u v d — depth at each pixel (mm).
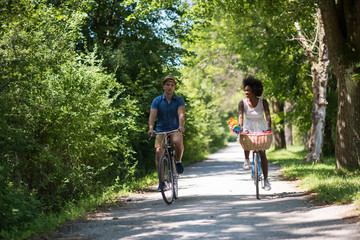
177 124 14617
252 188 18406
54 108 14953
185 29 31859
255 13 37281
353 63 18953
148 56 29156
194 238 8766
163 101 14578
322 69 34938
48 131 15539
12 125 13188
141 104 26781
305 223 9773
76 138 16578
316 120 35250
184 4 28828
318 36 36938
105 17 29719
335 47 19422
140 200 16016
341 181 16016
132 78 28656
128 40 29094
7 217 9961
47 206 14273
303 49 38344
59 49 14383
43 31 14156
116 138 19438
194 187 19625
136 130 23000
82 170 17625
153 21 30516
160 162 13727
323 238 8367
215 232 9242
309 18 26219
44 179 14992
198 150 56094
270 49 38188
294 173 23781
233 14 28547
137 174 25484
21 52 12555
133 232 9656
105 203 15094
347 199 11789
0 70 12062
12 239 8906
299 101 43281
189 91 50375
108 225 10656
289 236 8672
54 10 16797
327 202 12250
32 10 13328
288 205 12531
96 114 17953
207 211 11984
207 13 28516
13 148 12469
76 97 16281
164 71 30844
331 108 42125
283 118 45938
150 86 27359
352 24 18578
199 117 51875
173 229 9734
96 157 18406
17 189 12273
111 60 26656
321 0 19094
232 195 15828
